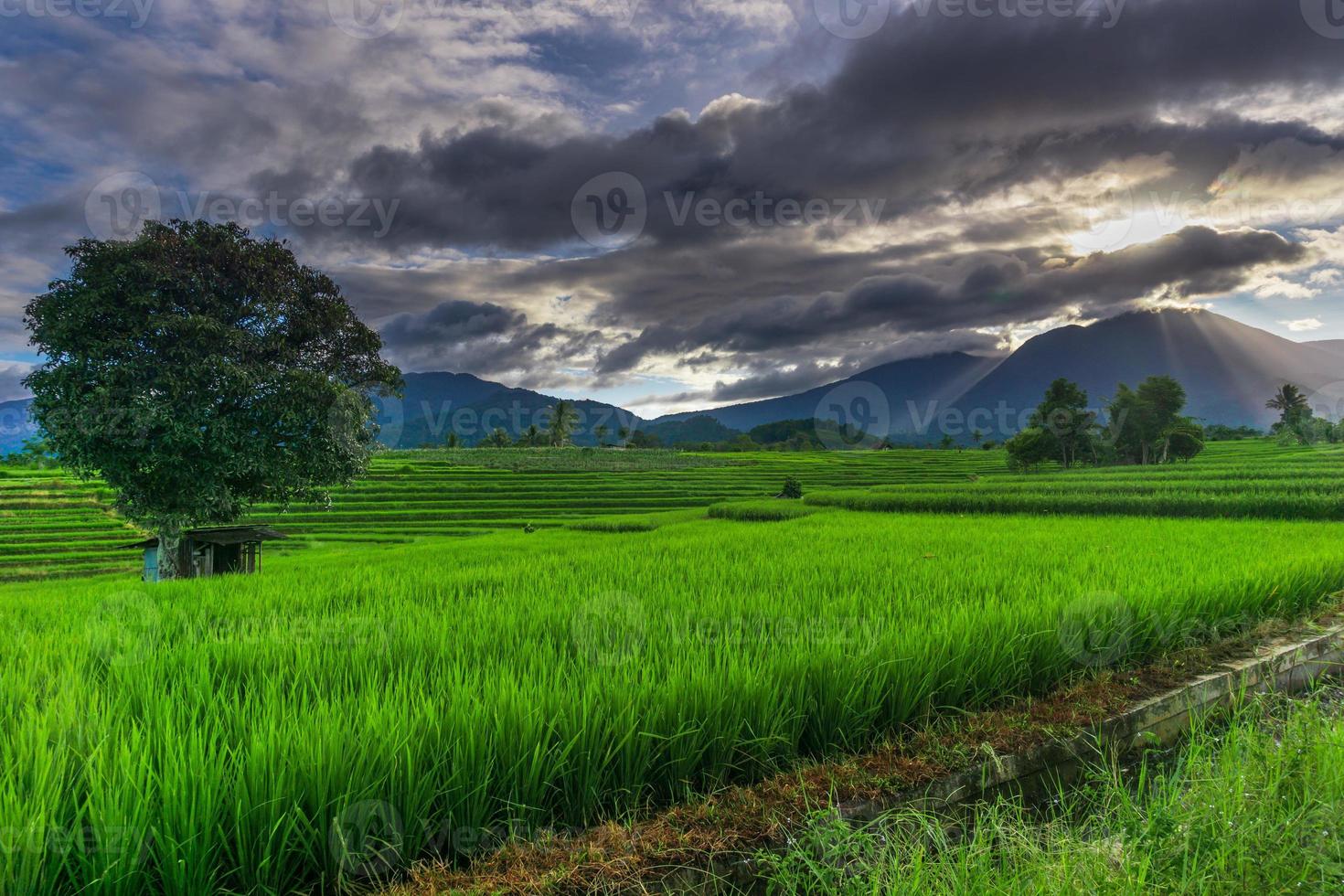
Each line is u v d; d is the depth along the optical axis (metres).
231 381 18.12
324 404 20.38
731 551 14.58
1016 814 4.23
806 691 4.70
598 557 14.09
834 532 20.47
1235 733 4.61
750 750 4.24
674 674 4.43
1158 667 6.44
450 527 52.38
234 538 21.56
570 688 4.16
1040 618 6.32
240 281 20.11
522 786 3.54
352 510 58.38
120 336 17.64
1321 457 64.56
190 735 3.38
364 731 3.43
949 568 10.52
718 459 104.75
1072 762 4.91
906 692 4.90
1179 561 10.55
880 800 3.92
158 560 20.06
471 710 3.83
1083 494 35.50
